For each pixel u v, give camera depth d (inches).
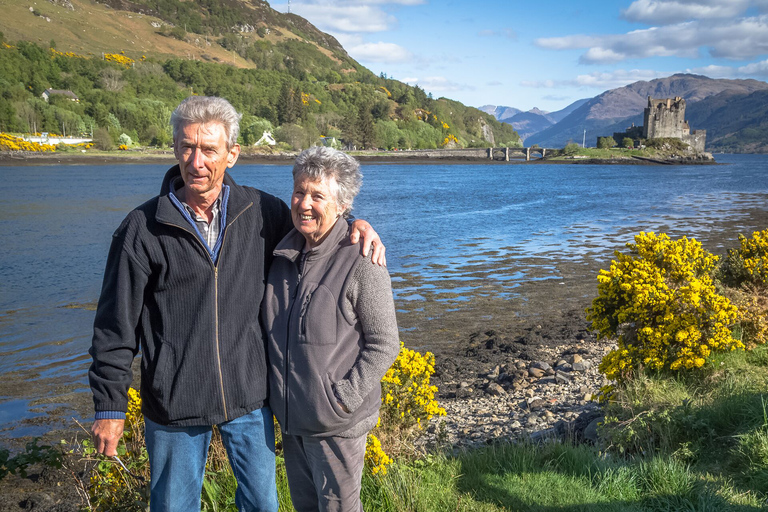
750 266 284.8
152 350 90.4
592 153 5964.6
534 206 1504.7
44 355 382.6
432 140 7657.5
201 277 89.8
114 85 6614.2
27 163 4010.8
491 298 526.6
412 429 179.5
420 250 799.1
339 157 95.0
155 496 93.1
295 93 6889.8
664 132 6245.1
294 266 97.1
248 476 95.2
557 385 292.8
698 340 221.5
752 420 171.2
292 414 92.8
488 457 173.3
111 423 87.5
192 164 87.9
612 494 144.9
